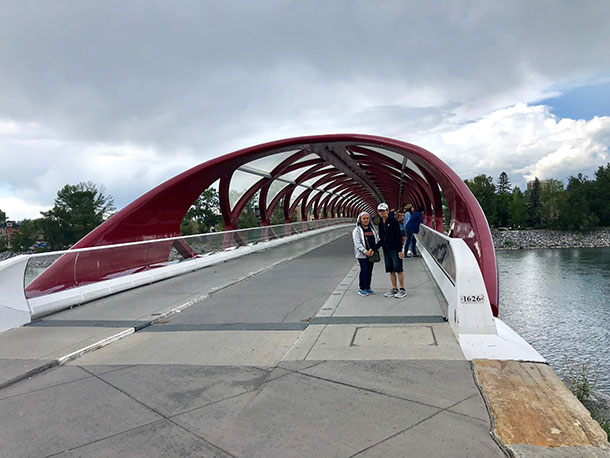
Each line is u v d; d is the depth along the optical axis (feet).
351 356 15.46
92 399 12.97
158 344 18.61
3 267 22.40
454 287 17.75
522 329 89.97
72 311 26.27
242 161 52.90
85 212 217.77
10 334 21.18
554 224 395.55
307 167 87.45
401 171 74.84
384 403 11.60
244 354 16.56
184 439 10.27
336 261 46.32
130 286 33.40
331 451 9.37
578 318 96.07
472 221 29.30
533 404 11.03
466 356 14.66
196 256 45.85
